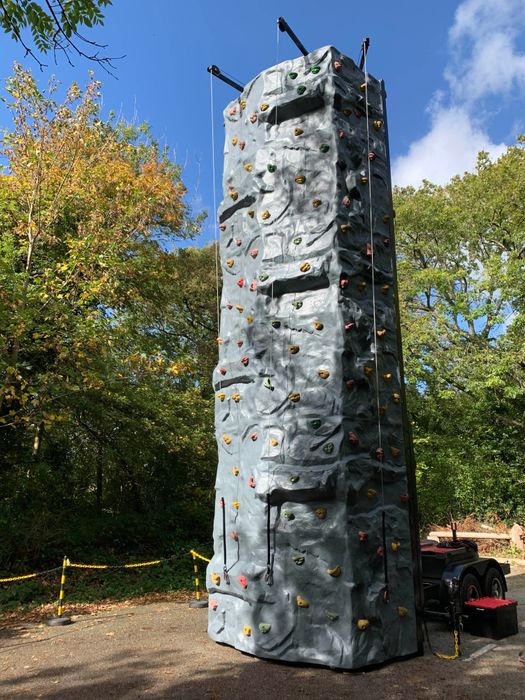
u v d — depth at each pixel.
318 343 6.06
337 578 5.46
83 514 13.71
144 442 13.30
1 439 12.74
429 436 18.61
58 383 10.71
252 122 7.02
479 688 4.82
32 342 10.73
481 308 16.78
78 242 10.98
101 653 5.99
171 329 16.78
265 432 6.12
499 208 18.98
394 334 6.51
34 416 10.36
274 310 6.40
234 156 7.25
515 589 9.88
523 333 17.09
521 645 6.20
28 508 11.95
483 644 6.24
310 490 5.62
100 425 13.20
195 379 17.06
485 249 19.81
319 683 4.98
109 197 13.30
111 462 13.70
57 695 4.78
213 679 5.10
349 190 6.37
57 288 10.64
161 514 13.89
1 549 10.28
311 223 6.33
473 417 19.53
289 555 5.71
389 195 6.84
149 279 13.87
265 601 5.73
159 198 13.84
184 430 13.26
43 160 11.09
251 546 6.01
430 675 5.18
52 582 10.09
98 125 12.21
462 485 18.16
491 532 16.23
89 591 9.62
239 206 7.06
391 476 6.01
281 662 5.54
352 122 6.63
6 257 10.30
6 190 11.30
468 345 17.47
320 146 6.45
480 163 19.98
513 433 19.34
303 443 5.85
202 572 11.76
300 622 5.52
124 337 12.12
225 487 6.57
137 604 8.93
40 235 11.26
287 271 6.30
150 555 12.53
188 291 19.73
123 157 16.48
